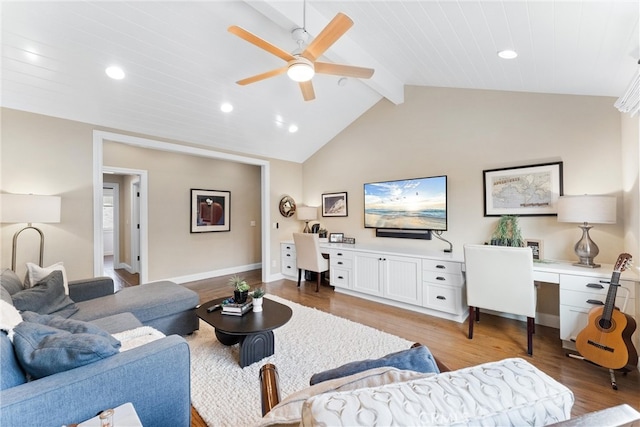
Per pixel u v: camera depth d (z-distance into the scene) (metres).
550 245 2.95
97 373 1.12
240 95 3.53
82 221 3.13
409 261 3.51
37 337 1.23
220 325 2.23
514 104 3.20
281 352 2.46
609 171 2.64
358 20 2.46
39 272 2.32
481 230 3.45
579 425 0.46
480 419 0.49
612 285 2.06
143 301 2.51
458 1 1.75
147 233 4.69
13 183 2.74
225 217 5.72
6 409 0.93
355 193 4.79
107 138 3.33
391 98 3.97
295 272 5.03
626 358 1.92
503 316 3.34
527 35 1.88
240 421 1.68
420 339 2.72
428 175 3.90
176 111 3.48
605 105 2.66
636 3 1.29
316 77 3.59
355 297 4.09
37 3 2.05
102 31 2.35
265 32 2.69
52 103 2.86
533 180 3.05
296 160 5.49
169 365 1.33
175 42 2.62
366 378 0.70
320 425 0.45
